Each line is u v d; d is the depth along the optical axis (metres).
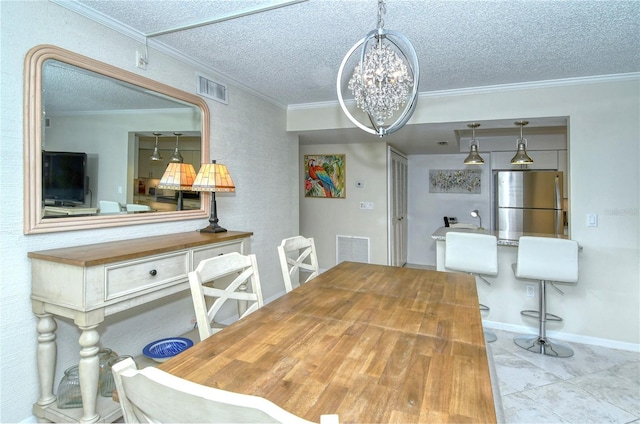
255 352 1.07
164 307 2.51
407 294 1.70
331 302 1.57
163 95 2.41
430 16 1.97
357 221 5.14
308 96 3.59
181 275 2.01
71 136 1.86
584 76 2.89
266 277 3.62
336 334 1.21
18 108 1.64
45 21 1.74
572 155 2.98
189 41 2.33
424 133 4.11
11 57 1.61
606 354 2.80
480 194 5.90
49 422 1.68
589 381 2.40
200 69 2.72
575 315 3.04
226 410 0.54
